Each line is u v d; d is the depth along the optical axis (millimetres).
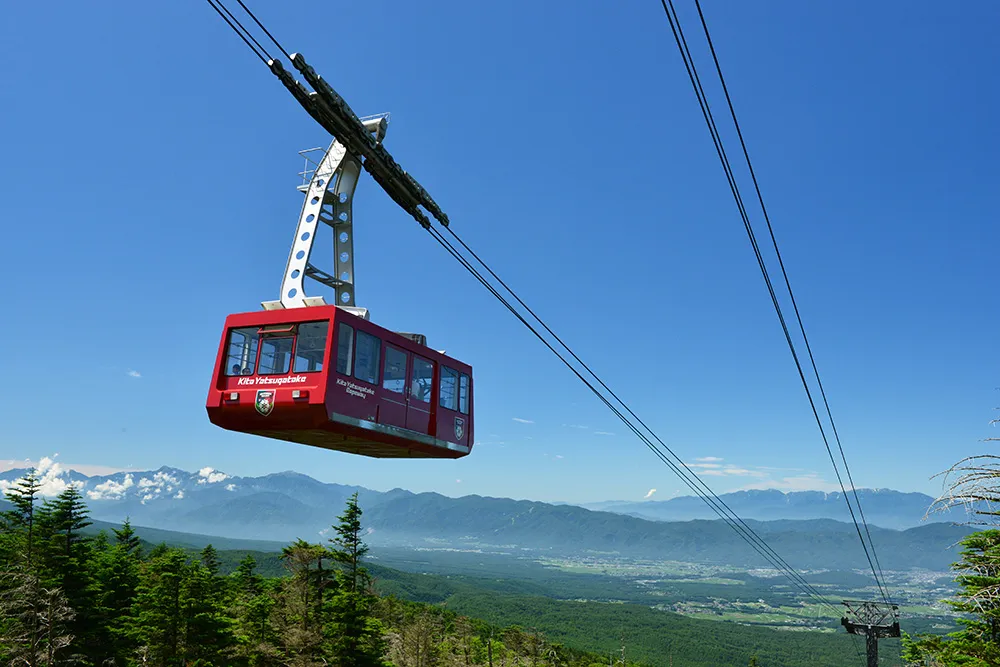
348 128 14258
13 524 60688
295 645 66750
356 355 18047
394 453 22391
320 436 18219
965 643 39312
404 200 16750
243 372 17797
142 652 59500
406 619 97062
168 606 60062
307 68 12875
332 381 16953
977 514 13906
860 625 53719
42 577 57781
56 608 52250
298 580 73312
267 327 17859
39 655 51719
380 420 19016
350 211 19547
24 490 60781
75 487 64312
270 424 17359
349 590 69312
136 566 85312
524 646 119375
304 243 18703
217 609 64562
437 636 96375
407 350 20797
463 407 24078
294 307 18109
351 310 18906
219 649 62156
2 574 55656
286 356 17469
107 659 59562
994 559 22109
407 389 20609
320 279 19297
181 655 60156
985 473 13781
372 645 67312
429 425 21719
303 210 19047
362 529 73188
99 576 71625
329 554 71188
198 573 65000
